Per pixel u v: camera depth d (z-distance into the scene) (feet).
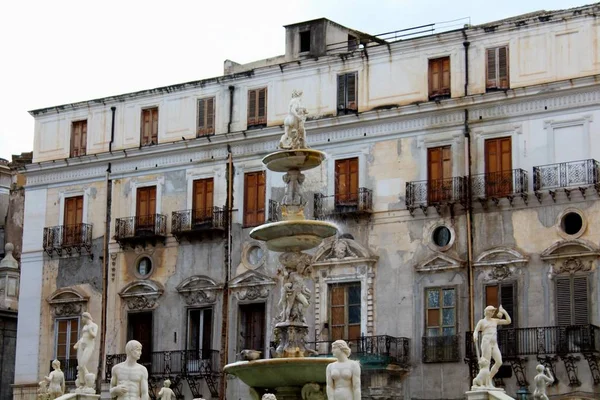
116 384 113.80
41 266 219.61
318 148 197.26
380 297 188.14
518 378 174.60
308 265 115.14
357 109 195.21
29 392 215.72
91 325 140.36
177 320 204.54
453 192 184.24
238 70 220.23
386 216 189.88
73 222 218.18
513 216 180.34
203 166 207.51
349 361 100.89
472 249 181.98
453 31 188.44
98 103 219.41
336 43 206.08
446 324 182.50
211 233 203.62
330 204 194.08
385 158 191.72
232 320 199.93
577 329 171.94
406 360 183.93
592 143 176.86
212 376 198.29
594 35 179.01
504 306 178.50
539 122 180.75
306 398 108.17
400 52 193.16
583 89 178.09
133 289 209.15
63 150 221.66
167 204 209.87
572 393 171.63
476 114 185.57
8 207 255.50
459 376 179.63
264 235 114.21
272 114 203.00
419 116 189.57
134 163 214.28
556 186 177.17
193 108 210.38
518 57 183.93
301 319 113.91
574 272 174.50
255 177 203.00
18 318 219.61
